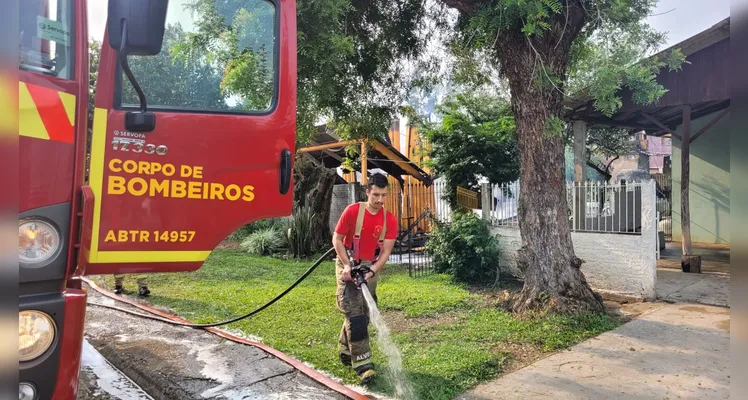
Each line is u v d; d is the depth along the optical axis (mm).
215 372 4250
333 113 7984
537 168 6031
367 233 4148
